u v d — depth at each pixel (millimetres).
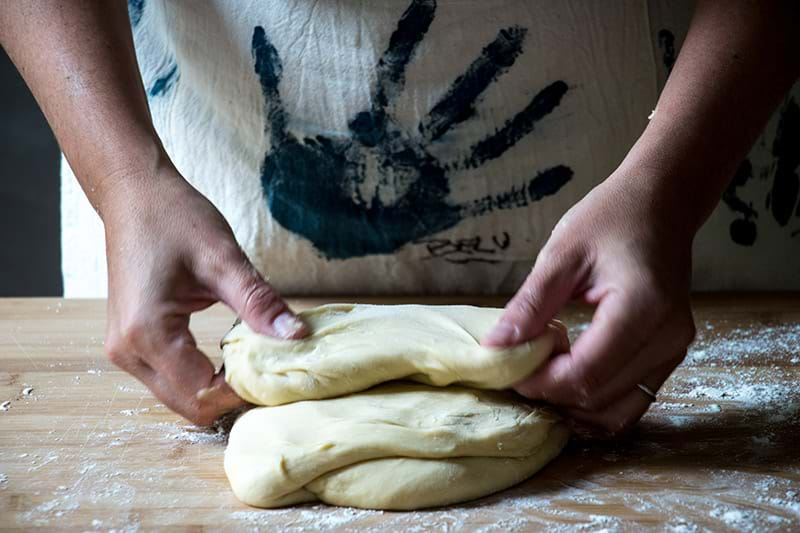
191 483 1272
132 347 1303
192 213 1340
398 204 2105
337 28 1988
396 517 1184
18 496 1229
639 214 1300
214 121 2092
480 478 1227
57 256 4742
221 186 2125
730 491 1241
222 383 1332
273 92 2041
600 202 1316
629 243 1273
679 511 1193
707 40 1475
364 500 1198
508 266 2180
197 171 2129
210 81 2064
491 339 1268
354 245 2152
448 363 1284
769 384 1615
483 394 1323
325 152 2068
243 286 1308
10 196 4648
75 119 1432
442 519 1178
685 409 1512
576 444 1390
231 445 1278
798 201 2168
